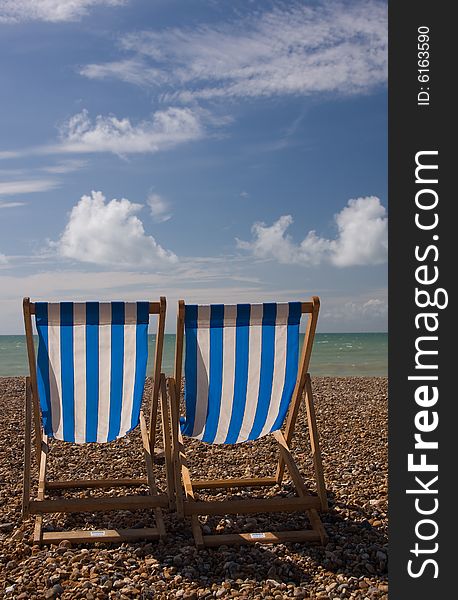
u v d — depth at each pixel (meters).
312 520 4.47
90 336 4.47
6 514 4.76
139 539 4.27
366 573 3.85
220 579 3.76
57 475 5.86
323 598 3.53
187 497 4.60
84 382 4.56
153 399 4.86
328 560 3.98
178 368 4.60
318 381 13.71
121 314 4.44
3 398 10.48
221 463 6.27
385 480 5.59
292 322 4.57
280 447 5.05
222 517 4.71
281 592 3.60
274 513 4.80
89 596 3.50
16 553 4.05
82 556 3.98
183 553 4.08
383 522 4.60
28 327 4.43
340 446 6.86
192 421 4.73
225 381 4.62
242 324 4.50
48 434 4.70
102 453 6.63
